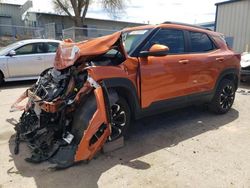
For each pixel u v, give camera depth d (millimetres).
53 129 3789
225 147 4180
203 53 5168
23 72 9016
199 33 5250
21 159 3705
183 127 5004
